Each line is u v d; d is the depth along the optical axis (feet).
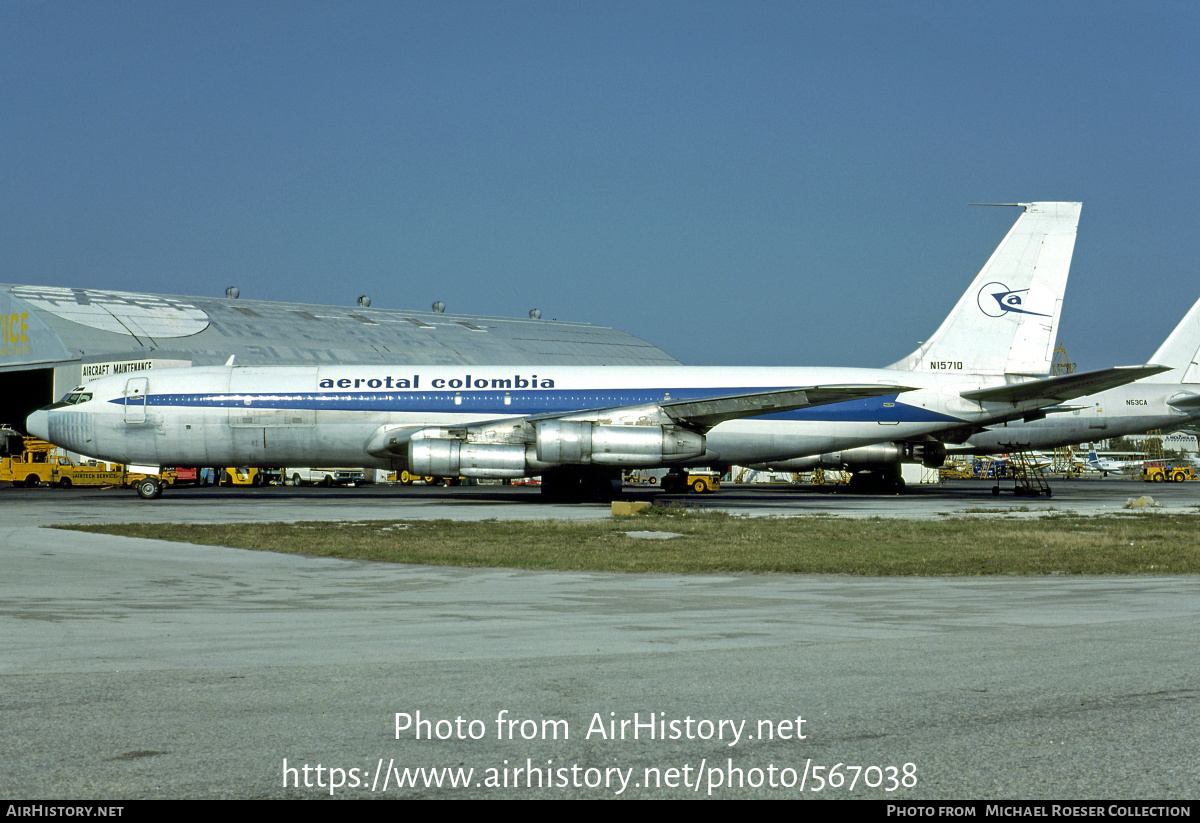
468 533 96.02
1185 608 48.57
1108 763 22.63
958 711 27.04
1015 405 161.99
